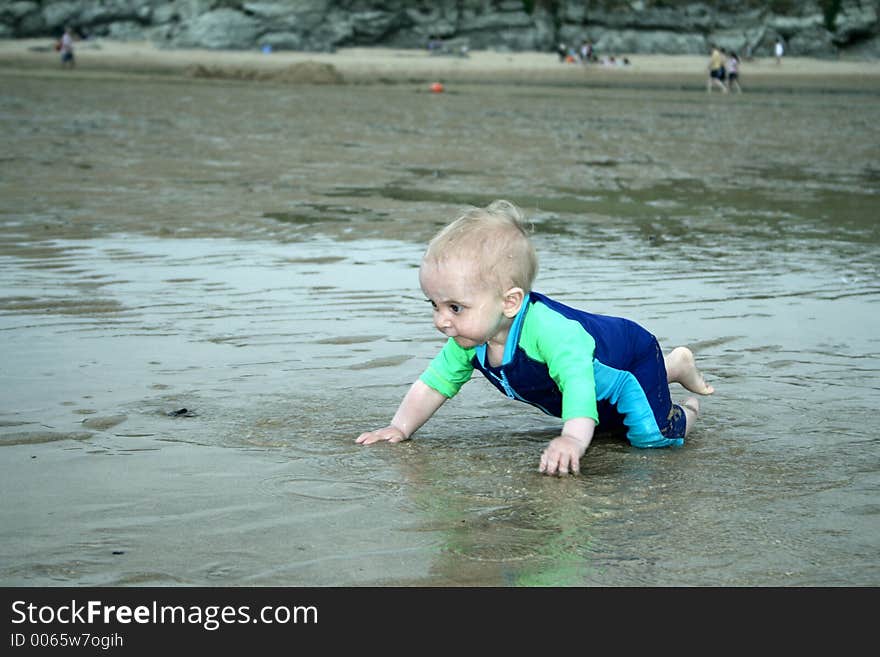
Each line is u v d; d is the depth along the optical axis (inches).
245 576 108.8
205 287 266.2
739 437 161.3
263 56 2664.9
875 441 158.9
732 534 121.4
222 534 119.3
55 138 697.6
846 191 514.9
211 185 476.1
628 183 533.6
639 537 120.5
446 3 2940.5
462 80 2160.4
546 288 272.1
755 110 1423.5
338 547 116.4
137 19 2886.3
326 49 2822.3
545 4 3006.9
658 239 357.4
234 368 194.7
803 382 191.8
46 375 187.2
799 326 235.6
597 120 1121.4
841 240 362.3
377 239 346.3
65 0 2832.2
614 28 3019.2
